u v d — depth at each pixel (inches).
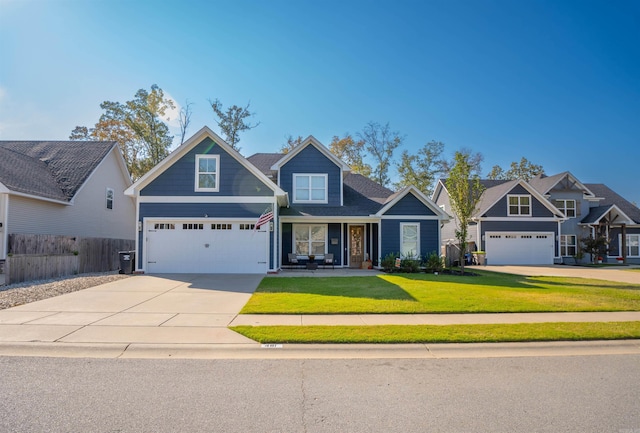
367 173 1686.8
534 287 514.3
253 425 147.2
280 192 657.6
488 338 263.3
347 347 249.0
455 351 246.8
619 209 1131.9
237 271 649.6
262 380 194.1
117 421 148.8
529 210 1080.8
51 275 577.9
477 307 362.9
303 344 251.9
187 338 260.2
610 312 354.9
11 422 146.9
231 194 656.4
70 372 202.7
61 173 874.1
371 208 805.9
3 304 366.9
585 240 1120.2
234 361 223.3
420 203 778.8
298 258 790.5
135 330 278.5
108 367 211.2
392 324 299.0
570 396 177.8
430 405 166.9
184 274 629.6
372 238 799.7
